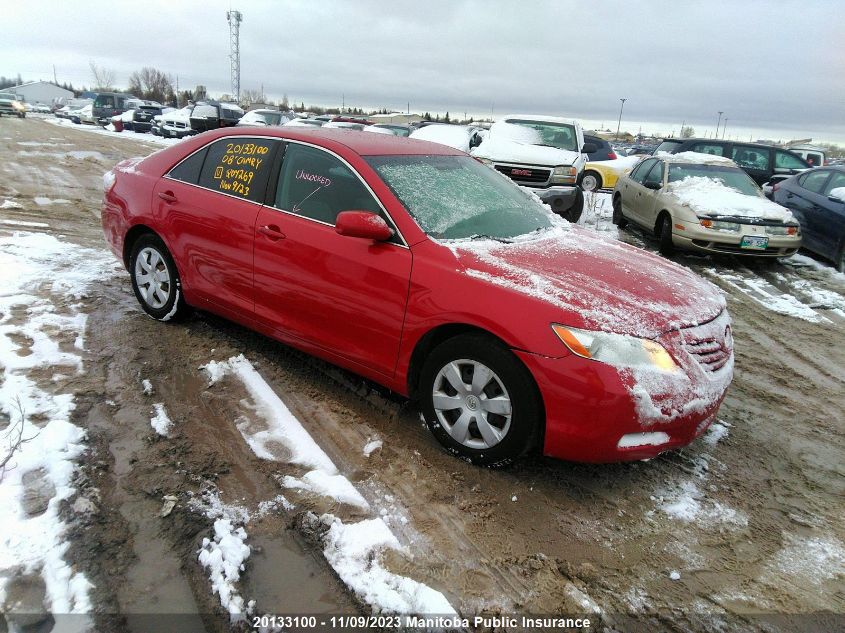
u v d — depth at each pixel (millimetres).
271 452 3053
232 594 2180
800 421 3953
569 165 10055
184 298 4348
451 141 14539
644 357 2678
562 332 2682
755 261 8719
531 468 3129
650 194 9492
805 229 8906
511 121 11859
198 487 2744
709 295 3297
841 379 4730
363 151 3580
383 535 2533
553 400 2699
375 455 3117
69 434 2963
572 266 3158
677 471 3230
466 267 2996
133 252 4594
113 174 4805
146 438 3074
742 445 3574
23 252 5984
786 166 13367
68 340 4086
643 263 3506
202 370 3850
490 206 3764
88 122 34094
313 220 3512
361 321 3291
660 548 2639
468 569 2422
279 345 4309
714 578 2490
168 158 4426
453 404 3062
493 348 2846
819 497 3098
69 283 5195
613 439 2676
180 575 2256
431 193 3521
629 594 2371
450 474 3008
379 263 3186
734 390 4395
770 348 5363
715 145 13859
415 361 3203
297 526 2555
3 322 4223
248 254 3758
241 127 4137
